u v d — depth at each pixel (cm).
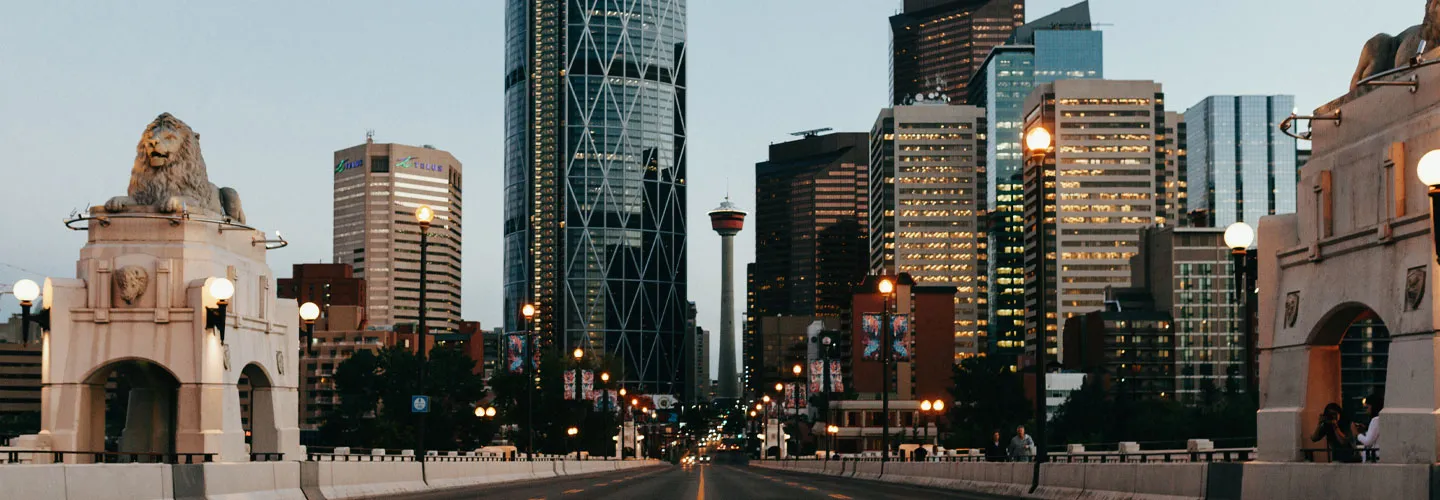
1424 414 1736
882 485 4947
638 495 3391
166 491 2233
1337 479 1819
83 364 3212
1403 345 1828
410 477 4012
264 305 3659
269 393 3744
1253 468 2073
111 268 3253
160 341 3225
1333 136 2117
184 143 3412
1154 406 19062
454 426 16838
